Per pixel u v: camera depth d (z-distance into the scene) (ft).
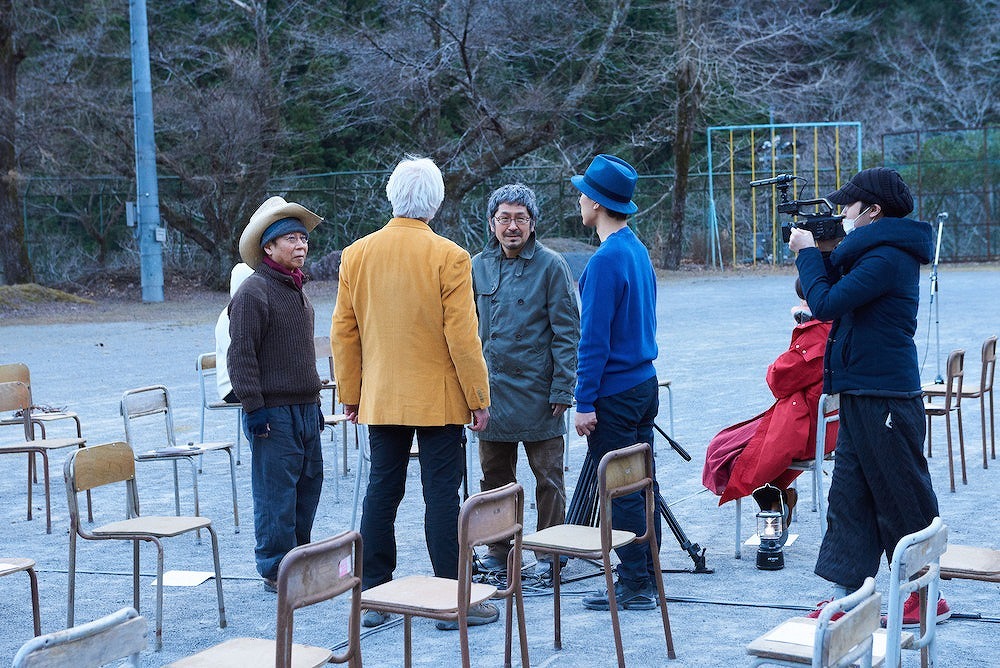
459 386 16.44
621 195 16.42
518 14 96.99
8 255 96.48
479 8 94.68
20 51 95.25
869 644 10.12
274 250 18.10
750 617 16.14
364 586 16.66
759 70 125.39
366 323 16.62
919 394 14.19
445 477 16.52
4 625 16.74
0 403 24.67
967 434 29.94
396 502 16.78
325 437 33.17
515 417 18.35
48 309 82.33
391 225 16.70
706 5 115.85
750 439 19.13
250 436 18.02
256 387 17.53
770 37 119.85
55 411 27.89
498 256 18.79
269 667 10.69
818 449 18.74
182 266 111.75
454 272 16.22
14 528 22.88
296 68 128.36
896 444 13.99
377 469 16.74
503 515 12.91
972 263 113.80
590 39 128.16
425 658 14.84
